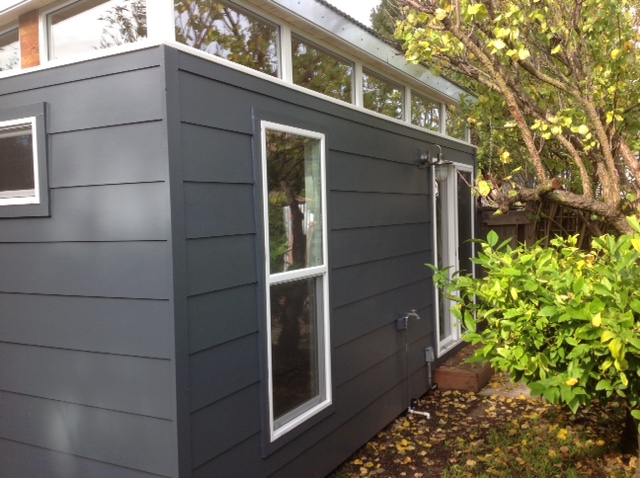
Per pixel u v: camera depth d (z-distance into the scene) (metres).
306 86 3.87
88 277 2.82
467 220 6.72
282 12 3.42
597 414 4.76
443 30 3.88
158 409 2.64
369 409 4.42
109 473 2.80
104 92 2.72
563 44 4.02
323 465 3.75
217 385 2.82
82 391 2.87
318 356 3.76
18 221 3.03
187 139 2.67
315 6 3.66
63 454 2.95
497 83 3.93
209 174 2.79
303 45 3.85
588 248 7.69
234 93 2.97
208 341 2.77
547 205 7.29
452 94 6.12
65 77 2.82
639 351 2.01
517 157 6.35
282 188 3.39
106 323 2.77
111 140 2.71
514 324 2.39
